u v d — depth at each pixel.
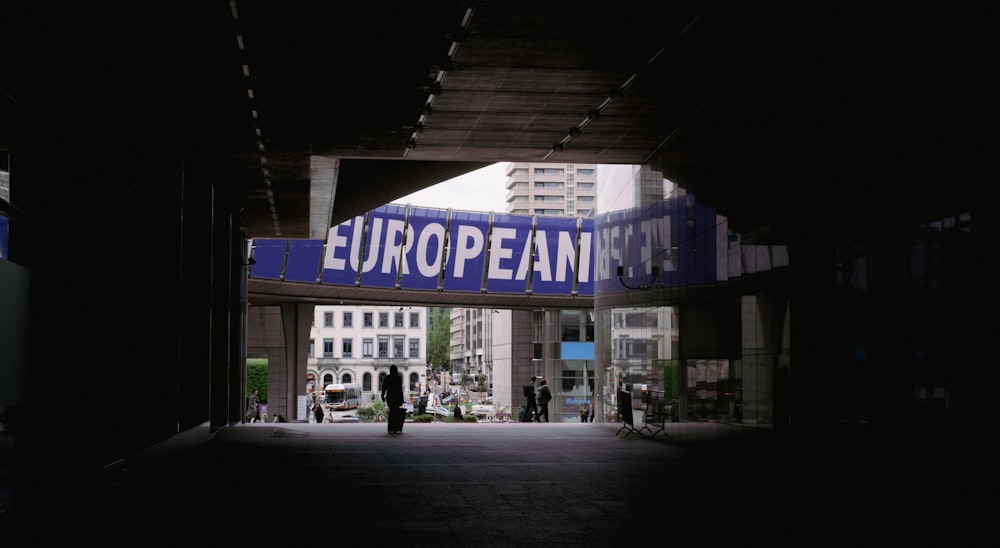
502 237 56.50
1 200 8.17
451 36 14.46
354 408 108.06
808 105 13.77
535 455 16.80
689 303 19.97
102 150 11.83
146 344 15.29
